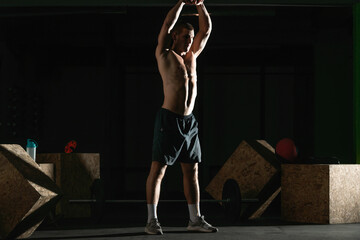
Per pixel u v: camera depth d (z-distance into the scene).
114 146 10.78
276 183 5.09
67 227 4.39
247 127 11.23
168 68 4.01
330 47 9.92
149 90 11.15
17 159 3.57
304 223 4.71
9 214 3.39
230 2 6.07
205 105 11.20
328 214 4.62
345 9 8.51
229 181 4.83
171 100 3.97
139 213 6.04
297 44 10.13
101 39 10.23
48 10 7.75
